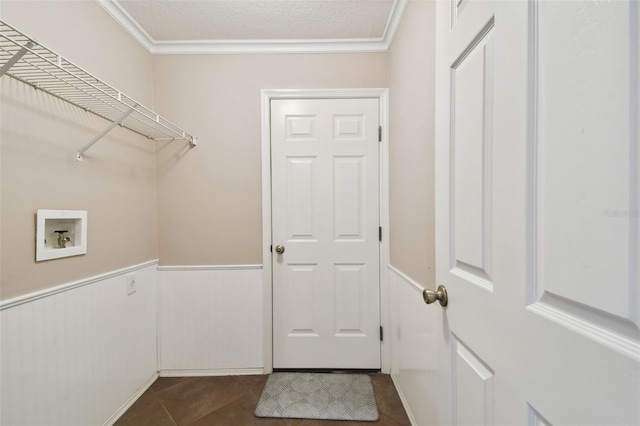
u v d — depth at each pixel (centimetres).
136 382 148
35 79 96
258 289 171
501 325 47
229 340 170
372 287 172
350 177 172
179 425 129
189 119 169
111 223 133
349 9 142
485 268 53
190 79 168
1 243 88
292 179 172
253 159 171
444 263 70
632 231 28
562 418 35
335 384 157
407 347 133
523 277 42
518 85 43
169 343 168
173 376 167
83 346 116
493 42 50
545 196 38
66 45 110
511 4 44
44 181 100
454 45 64
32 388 96
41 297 98
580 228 33
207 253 170
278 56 169
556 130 36
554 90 37
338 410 136
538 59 39
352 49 168
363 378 163
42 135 99
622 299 29
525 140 41
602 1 30
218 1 136
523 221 42
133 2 135
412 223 124
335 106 171
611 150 29
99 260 125
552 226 37
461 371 62
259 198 171
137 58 155
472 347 57
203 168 170
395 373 155
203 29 155
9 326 89
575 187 34
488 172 52
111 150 133
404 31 135
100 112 124
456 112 65
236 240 171
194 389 155
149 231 162
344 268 173
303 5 139
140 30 154
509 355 45
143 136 158
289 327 174
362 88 169
